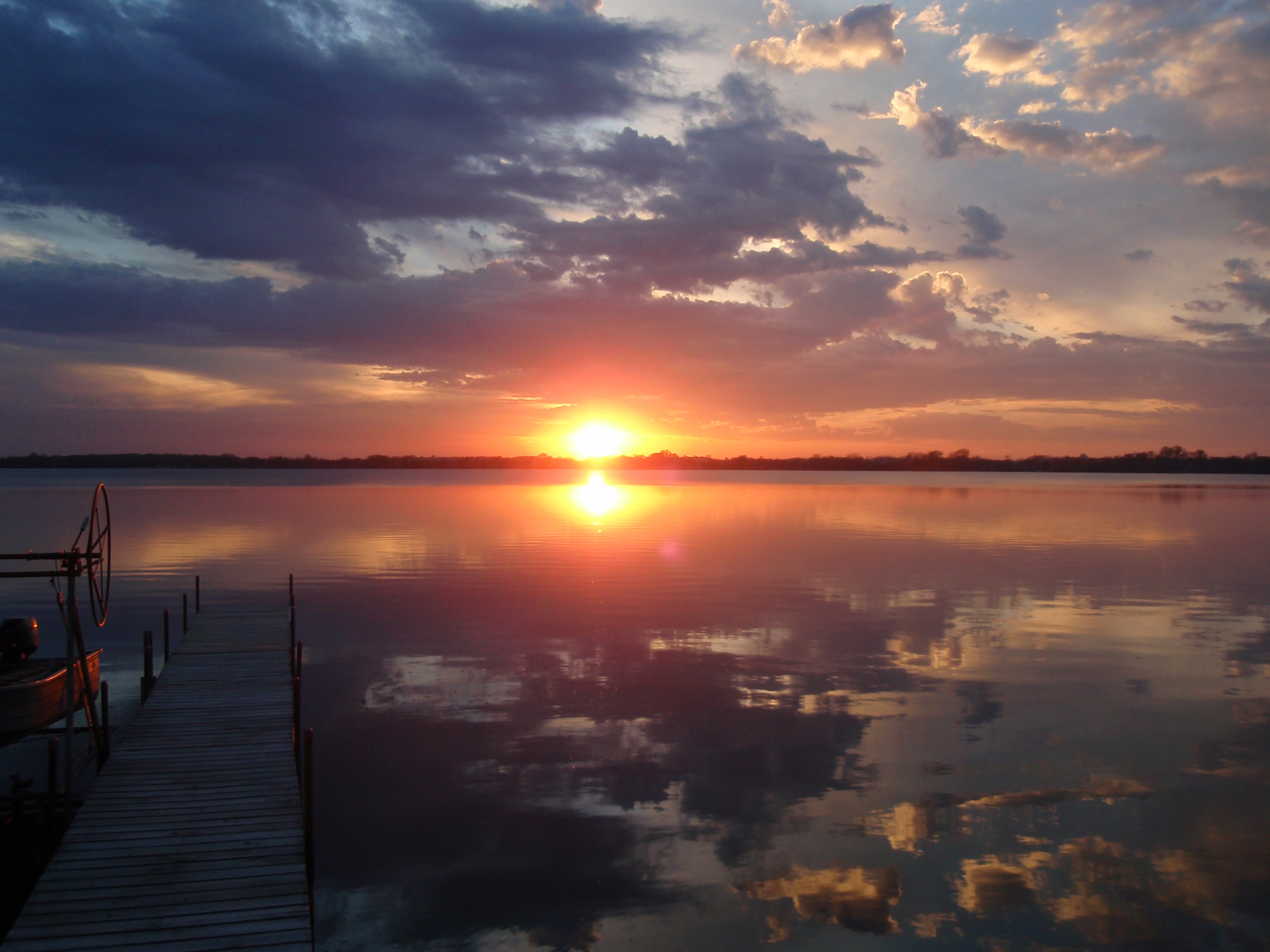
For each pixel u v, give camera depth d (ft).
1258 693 54.34
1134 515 224.33
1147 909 29.27
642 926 28.14
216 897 23.75
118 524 182.91
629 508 255.29
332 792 38.11
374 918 28.37
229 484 467.11
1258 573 110.63
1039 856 32.76
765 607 84.23
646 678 57.47
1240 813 36.37
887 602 87.92
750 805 36.99
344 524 184.55
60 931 22.06
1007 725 47.57
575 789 38.63
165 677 44.88
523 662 61.77
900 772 40.70
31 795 34.60
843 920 28.55
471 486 470.39
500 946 26.94
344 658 62.95
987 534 166.30
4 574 31.83
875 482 610.24
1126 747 44.14
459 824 35.01
